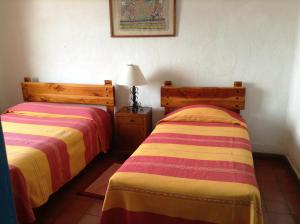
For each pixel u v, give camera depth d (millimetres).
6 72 3785
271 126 3131
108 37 3318
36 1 3424
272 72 2984
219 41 3031
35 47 3592
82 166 2746
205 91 3109
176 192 1645
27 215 1963
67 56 3512
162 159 1976
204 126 2678
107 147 3283
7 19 3578
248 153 2098
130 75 3018
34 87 3633
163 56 3215
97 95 3432
